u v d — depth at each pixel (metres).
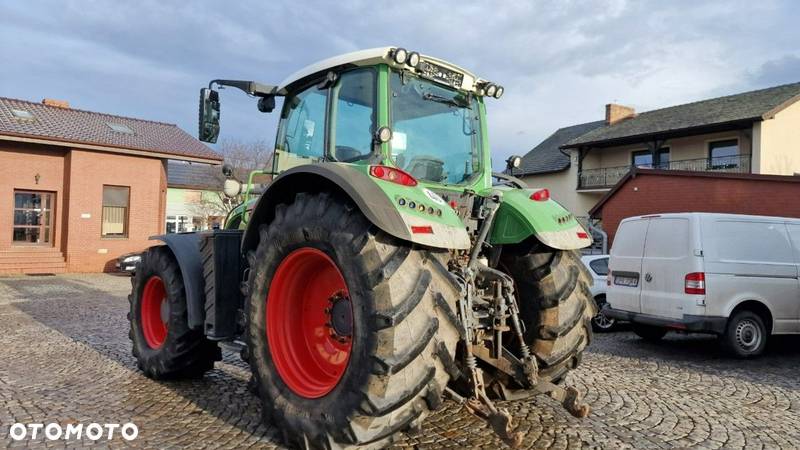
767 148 22.05
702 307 6.74
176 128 22.55
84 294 12.19
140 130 20.95
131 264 17.41
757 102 23.50
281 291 3.42
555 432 3.75
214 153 20.88
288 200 3.61
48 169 17.77
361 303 2.83
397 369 2.71
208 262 4.17
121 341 6.65
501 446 3.43
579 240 3.83
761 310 7.15
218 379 4.95
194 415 3.95
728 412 4.41
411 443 3.46
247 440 3.47
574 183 29.84
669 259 7.10
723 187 15.84
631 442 3.63
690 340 8.25
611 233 20.05
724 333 6.84
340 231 2.96
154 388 4.63
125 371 5.20
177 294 4.66
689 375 5.75
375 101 3.58
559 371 3.96
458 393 3.30
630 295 7.61
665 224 7.28
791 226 7.49
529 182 32.69
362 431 2.83
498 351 3.43
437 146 3.94
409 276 2.84
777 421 4.20
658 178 18.02
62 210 18.05
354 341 2.87
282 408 3.23
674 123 25.41
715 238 6.93
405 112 3.75
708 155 24.41
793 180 13.94
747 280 6.97
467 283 3.29
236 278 4.20
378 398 2.75
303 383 3.28
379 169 3.03
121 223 19.11
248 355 3.56
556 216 3.87
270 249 3.39
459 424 3.79
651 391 4.99
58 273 17.58
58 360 5.62
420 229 2.83
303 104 4.25
